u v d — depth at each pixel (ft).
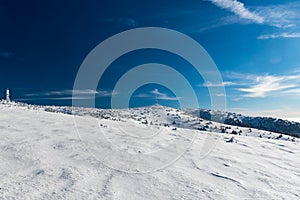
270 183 19.54
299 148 41.22
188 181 17.63
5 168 16.21
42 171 16.30
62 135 28.58
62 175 15.98
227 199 15.17
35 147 21.89
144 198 14.01
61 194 13.23
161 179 17.47
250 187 18.04
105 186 15.03
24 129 30.04
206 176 19.51
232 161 25.89
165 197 14.46
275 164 26.94
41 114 47.19
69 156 20.44
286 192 17.75
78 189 14.11
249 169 23.34
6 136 25.22
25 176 15.19
